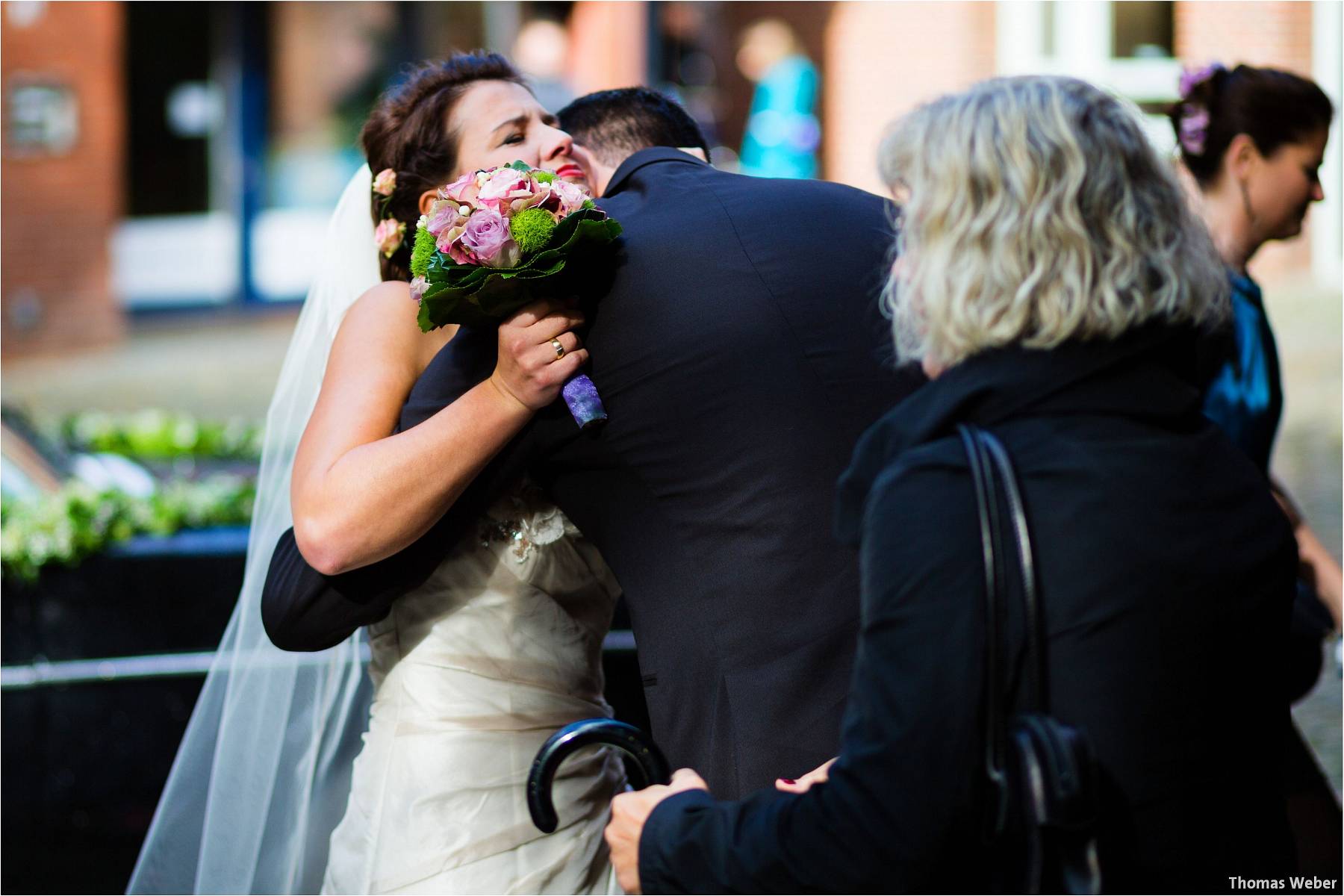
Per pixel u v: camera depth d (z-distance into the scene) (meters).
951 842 2.83
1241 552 2.98
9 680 6.76
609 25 24.78
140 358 22.42
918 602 2.86
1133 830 2.87
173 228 25.70
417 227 4.36
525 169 4.10
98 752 6.84
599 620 4.86
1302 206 6.30
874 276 4.08
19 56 22.59
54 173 22.97
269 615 4.36
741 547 3.89
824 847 2.93
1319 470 13.84
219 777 5.58
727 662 3.91
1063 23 24.89
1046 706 2.86
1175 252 3.03
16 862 6.78
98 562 6.86
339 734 5.94
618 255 4.06
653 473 4.00
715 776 3.93
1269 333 6.21
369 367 4.39
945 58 25.09
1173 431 3.05
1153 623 2.87
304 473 4.17
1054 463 2.93
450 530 4.22
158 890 5.81
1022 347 3.02
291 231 26.59
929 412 3.05
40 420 12.45
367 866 4.55
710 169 4.47
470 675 4.53
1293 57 24.05
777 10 26.08
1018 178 2.97
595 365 4.01
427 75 4.95
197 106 25.62
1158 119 24.92
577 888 4.58
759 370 3.91
